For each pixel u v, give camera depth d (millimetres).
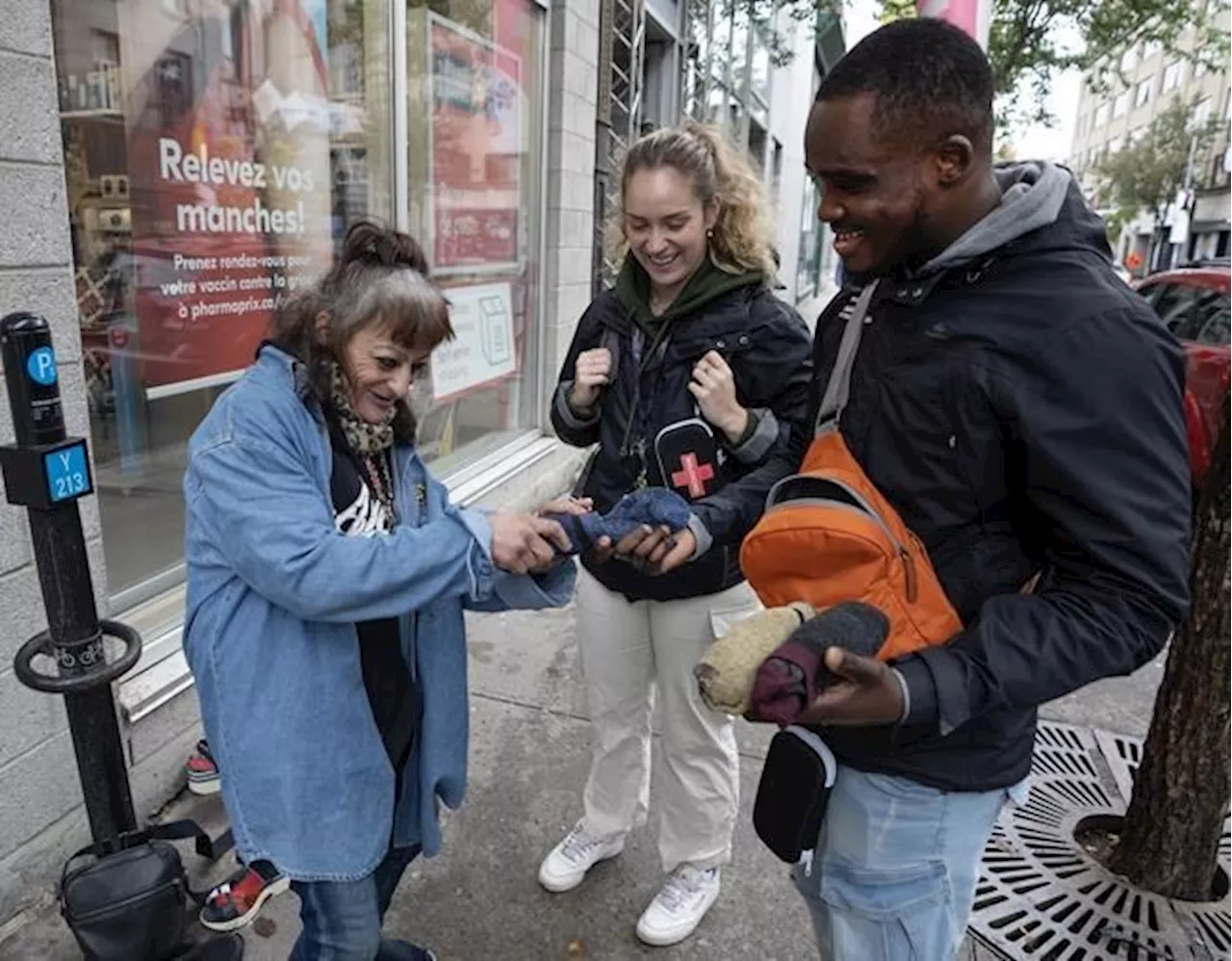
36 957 2084
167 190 2754
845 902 1372
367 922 1591
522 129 5012
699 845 2191
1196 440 5316
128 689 2459
